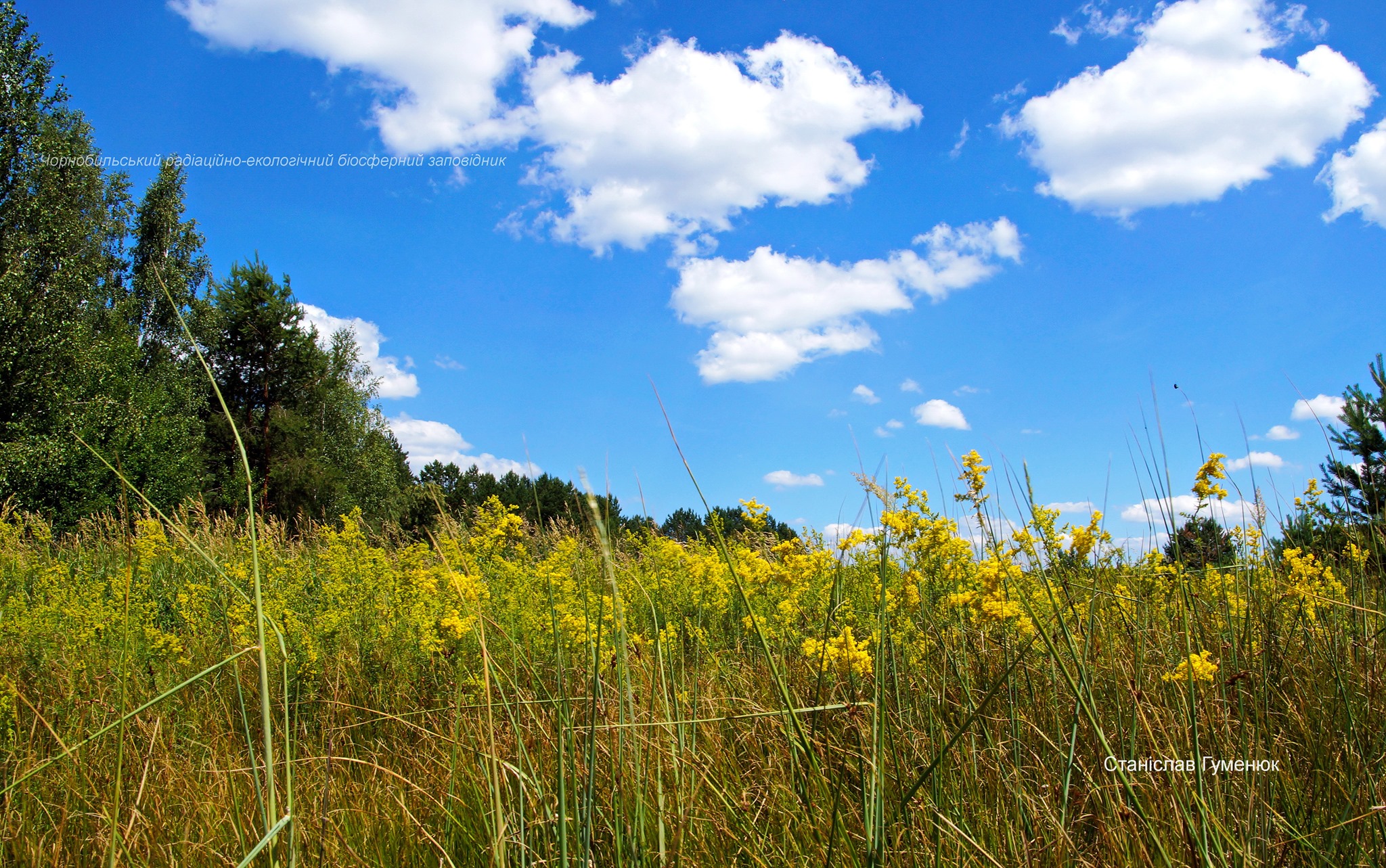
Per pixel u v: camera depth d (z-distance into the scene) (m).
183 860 2.57
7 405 18.53
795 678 3.64
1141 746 2.78
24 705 4.07
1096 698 3.14
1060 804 2.53
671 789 2.48
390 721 4.23
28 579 7.58
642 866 2.08
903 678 3.54
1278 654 3.28
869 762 2.23
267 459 29.06
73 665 4.57
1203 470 3.36
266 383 30.20
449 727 3.72
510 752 2.88
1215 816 2.21
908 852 2.15
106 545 9.14
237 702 4.47
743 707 3.47
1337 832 2.33
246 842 2.51
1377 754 2.65
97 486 17.94
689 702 3.31
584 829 2.09
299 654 4.78
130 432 19.66
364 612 5.66
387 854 2.61
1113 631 3.41
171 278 28.61
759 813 2.48
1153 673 3.20
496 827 1.99
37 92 21.47
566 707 2.29
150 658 4.87
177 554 7.18
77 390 19.92
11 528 9.05
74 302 21.36
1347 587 4.03
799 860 2.22
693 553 6.57
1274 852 2.25
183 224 30.03
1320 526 4.74
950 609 3.83
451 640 4.63
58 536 15.74
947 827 2.25
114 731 3.77
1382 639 3.43
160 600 6.67
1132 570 4.02
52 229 21.41
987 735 2.76
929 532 3.60
